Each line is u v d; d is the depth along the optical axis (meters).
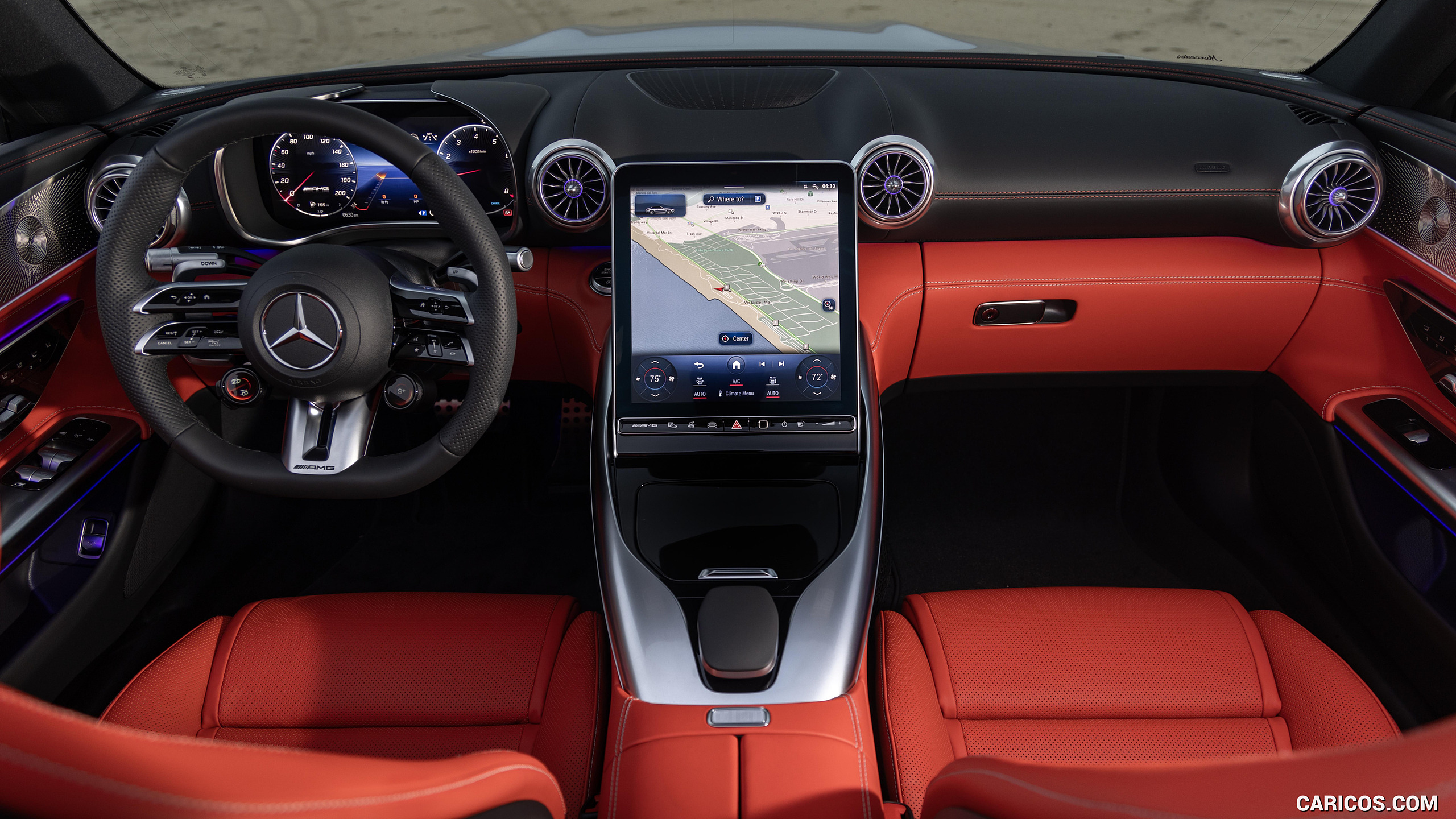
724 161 1.25
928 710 1.04
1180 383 1.70
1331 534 1.52
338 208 1.49
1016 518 2.02
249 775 0.42
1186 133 1.45
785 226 1.25
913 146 1.37
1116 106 1.49
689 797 0.90
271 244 1.49
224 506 1.73
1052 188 1.44
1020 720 1.05
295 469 1.09
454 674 1.07
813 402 1.26
